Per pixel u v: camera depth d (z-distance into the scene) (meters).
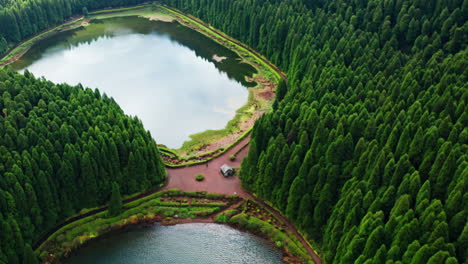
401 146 76.06
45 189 79.19
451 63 98.31
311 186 80.19
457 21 114.75
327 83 104.31
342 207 72.38
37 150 81.88
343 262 67.75
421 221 63.16
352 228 68.12
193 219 88.56
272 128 93.75
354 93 98.56
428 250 58.53
